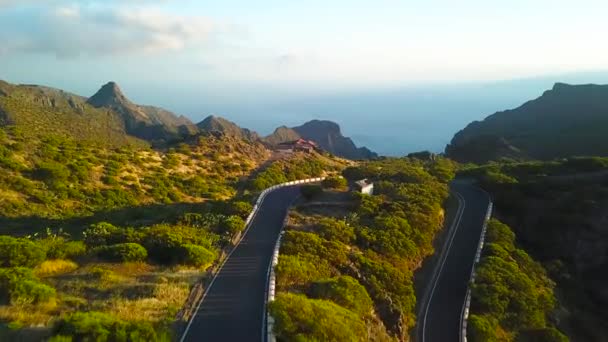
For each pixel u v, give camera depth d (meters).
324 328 15.50
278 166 73.44
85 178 52.94
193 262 22.98
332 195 43.31
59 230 32.41
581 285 38.22
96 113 183.00
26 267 19.08
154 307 16.97
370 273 25.81
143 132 188.75
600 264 39.50
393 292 25.38
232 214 35.31
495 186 54.31
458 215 45.41
